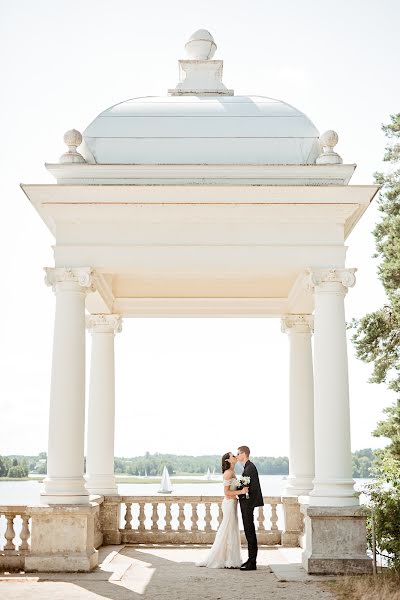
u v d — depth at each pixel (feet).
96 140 71.05
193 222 69.10
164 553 80.43
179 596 54.54
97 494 87.56
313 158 71.00
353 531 63.52
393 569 60.80
